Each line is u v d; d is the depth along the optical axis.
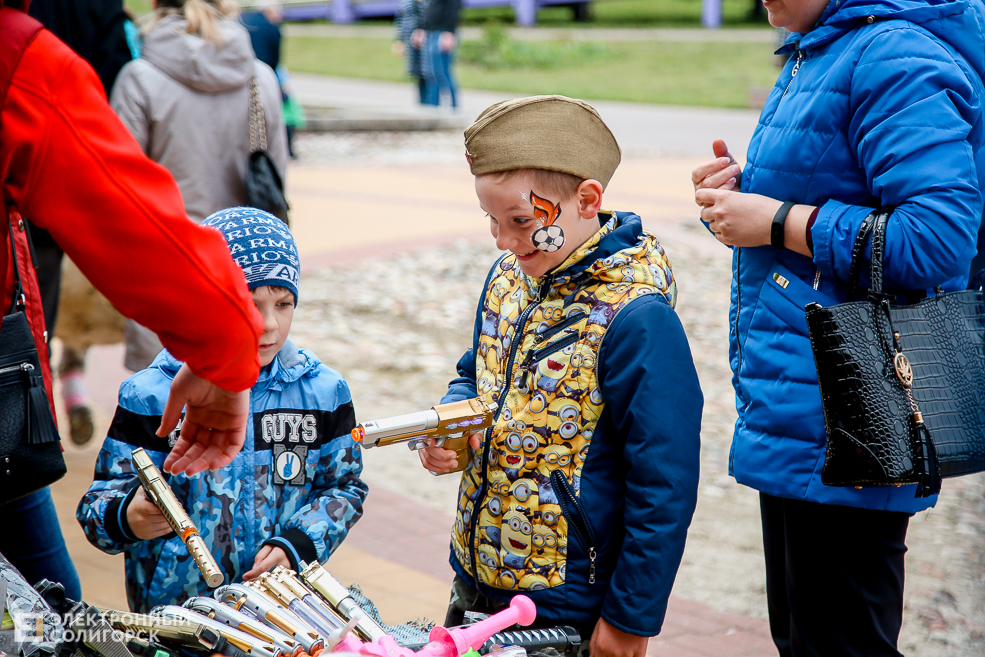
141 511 1.93
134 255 1.40
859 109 2.11
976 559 3.84
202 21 4.02
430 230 9.31
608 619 1.94
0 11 1.38
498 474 2.03
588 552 1.99
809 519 2.25
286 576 1.80
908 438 2.03
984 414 2.15
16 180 1.38
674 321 1.98
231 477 2.12
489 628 1.64
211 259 1.45
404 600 3.34
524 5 32.81
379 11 33.72
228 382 1.53
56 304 3.97
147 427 2.10
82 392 4.45
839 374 2.04
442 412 1.90
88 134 1.38
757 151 2.34
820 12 2.23
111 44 4.17
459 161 13.72
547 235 1.95
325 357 6.07
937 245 2.03
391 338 6.52
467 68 25.69
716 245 8.90
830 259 2.12
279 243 2.07
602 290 1.99
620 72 24.91
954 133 2.05
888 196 2.08
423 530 3.94
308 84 22.14
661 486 1.90
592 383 1.97
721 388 5.86
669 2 37.84
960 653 3.15
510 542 2.02
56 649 1.55
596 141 1.98
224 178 4.17
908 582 3.64
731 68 25.03
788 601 2.38
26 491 1.70
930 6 2.11
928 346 2.10
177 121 4.05
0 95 1.34
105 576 3.36
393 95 20.58
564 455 1.99
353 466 2.26
